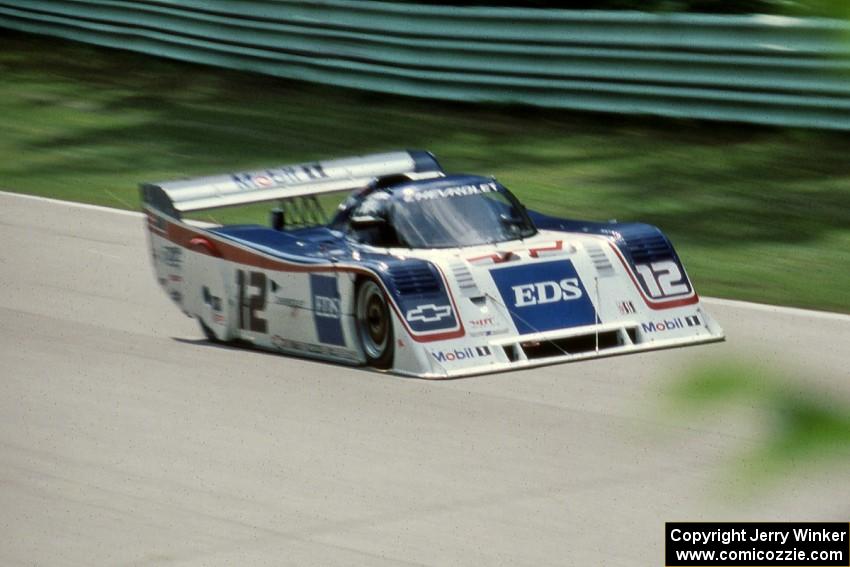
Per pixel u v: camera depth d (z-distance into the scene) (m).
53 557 17.36
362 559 16.81
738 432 21.17
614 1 60.19
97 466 21.66
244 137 60.78
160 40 75.69
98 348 30.70
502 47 60.75
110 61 77.12
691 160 51.59
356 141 58.66
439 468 20.84
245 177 35.09
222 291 31.67
